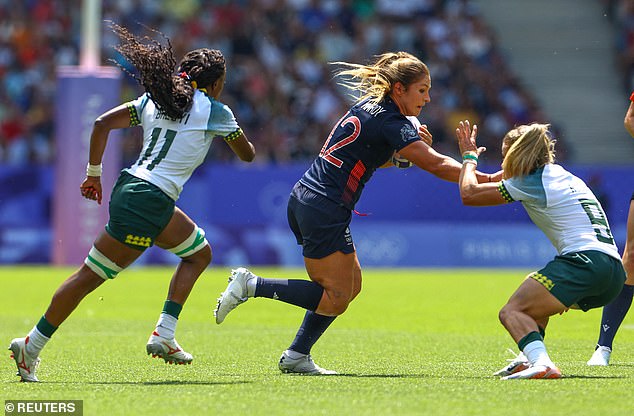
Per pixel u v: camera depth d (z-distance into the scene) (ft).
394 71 77.82
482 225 257.14
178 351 75.82
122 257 73.15
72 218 228.84
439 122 304.30
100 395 64.85
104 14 308.60
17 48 303.07
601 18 355.36
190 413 58.29
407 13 331.16
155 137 74.02
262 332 117.29
